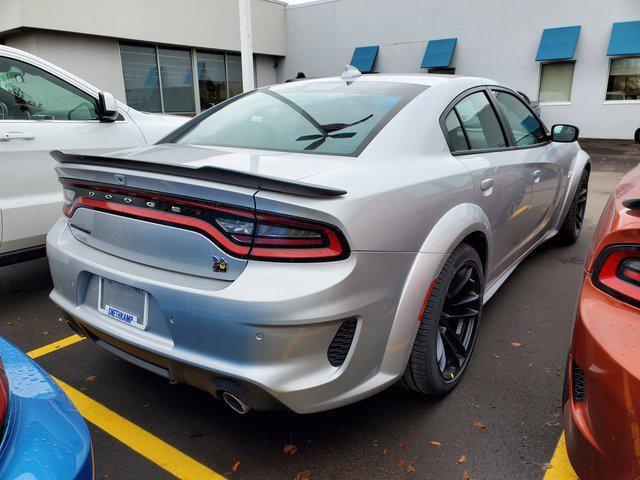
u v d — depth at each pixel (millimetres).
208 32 16172
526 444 2080
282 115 2576
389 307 1882
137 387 2535
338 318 1676
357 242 1695
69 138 3645
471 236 2457
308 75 20156
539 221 3703
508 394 2422
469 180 2398
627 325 1357
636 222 1398
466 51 16922
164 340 1838
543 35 15398
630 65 14734
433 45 17219
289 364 1665
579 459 1452
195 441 2129
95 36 13422
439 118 2443
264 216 1639
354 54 18891
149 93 15219
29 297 3725
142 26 14219
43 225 3514
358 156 2078
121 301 1975
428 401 2371
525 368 2654
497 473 1926
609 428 1331
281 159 2059
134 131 4090
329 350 1749
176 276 1798
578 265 4258
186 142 2627
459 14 16766
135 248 1925
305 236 1645
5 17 12047
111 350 2113
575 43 14859
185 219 1765
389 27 18125
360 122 2330
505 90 3383
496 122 3027
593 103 15352
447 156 2395
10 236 3361
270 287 1618
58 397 1336
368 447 2072
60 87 3727
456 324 2508
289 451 2057
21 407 1229
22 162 3393
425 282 1998
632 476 1295
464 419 2238
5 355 1436
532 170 3258
